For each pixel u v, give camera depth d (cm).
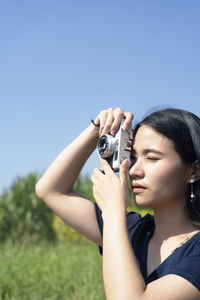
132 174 175
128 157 182
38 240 1081
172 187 170
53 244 1034
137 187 175
